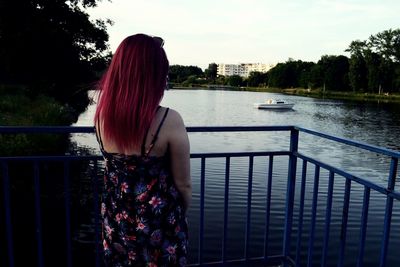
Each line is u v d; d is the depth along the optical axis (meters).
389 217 2.06
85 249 9.73
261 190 14.25
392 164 2.00
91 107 45.34
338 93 110.50
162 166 1.64
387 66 97.44
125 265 1.76
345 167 21.17
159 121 1.57
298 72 146.50
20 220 10.96
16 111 21.55
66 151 20.86
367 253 9.40
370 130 38.66
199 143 27.53
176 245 1.72
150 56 1.56
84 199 12.62
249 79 179.88
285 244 3.11
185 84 189.88
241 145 27.31
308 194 13.57
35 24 26.61
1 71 28.78
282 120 46.00
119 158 1.63
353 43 103.19
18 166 13.93
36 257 9.24
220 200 12.97
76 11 31.17
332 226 10.84
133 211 1.67
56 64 28.83
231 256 9.02
